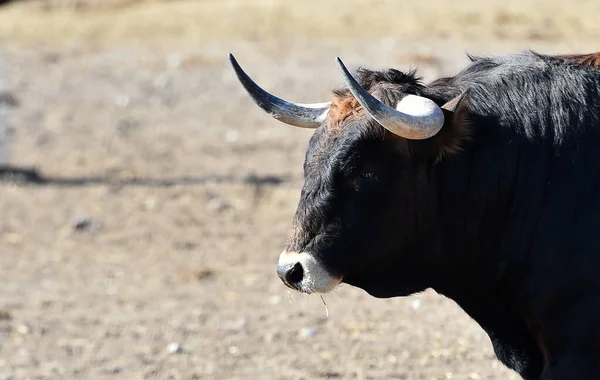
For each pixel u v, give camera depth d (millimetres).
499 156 21594
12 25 96875
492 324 22844
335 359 32875
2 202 52719
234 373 32344
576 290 21000
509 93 22016
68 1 102562
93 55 85188
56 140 63938
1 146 61000
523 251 21547
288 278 21875
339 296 39062
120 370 33125
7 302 39969
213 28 91375
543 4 90312
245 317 37469
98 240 47719
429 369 31438
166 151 61219
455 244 22156
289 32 88938
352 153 21391
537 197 21438
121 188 54562
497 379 30031
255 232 47938
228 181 55219
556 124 21516
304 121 22859
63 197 53469
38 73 79875
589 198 21062
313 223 21688
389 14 90875
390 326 35469
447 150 21391
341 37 86625
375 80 22203
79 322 37719
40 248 46781
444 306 37000
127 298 40344
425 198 21766
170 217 50188
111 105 71312
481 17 88250
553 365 21328
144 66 80688
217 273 42969
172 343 35312
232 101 71500
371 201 21562
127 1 102312
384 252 22000
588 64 22391
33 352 34938
